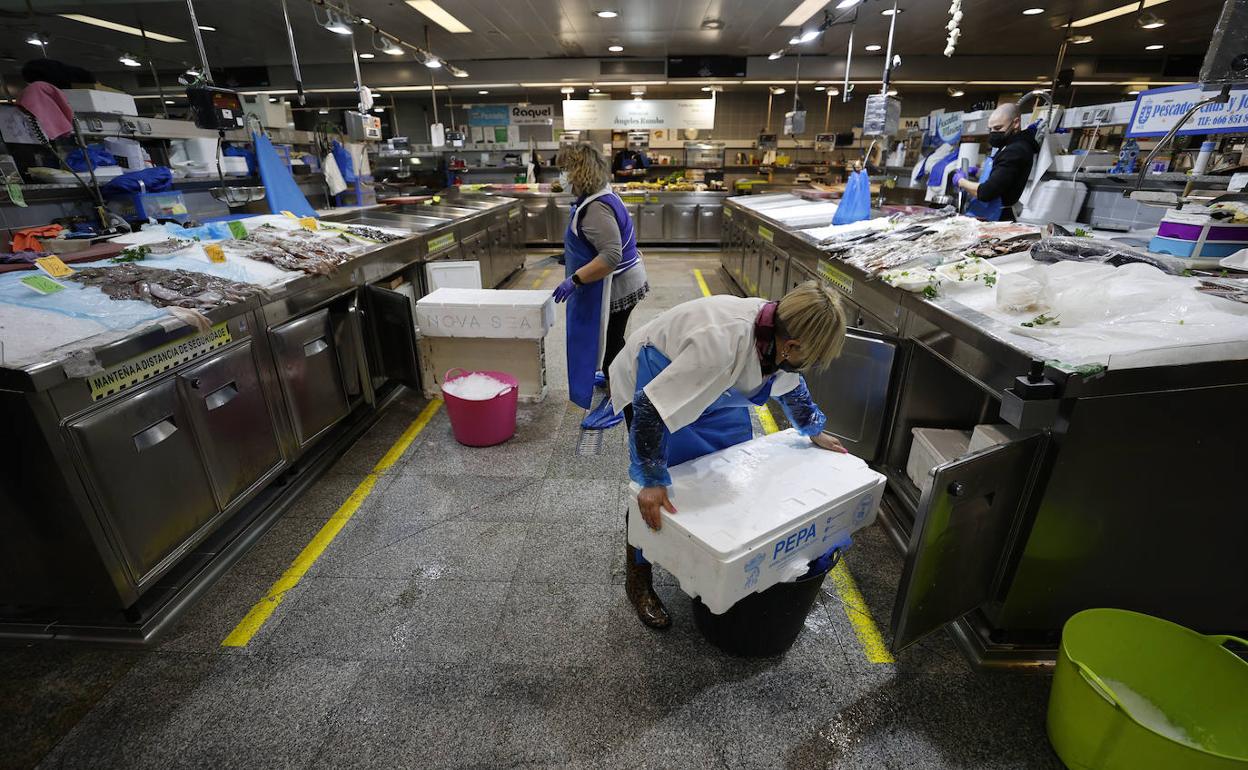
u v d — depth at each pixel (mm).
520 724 1479
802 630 1777
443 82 9859
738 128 11852
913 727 1467
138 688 1578
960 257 2297
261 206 4645
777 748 1416
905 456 2459
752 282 5289
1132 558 1548
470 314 3115
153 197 3383
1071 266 1823
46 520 1562
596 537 2213
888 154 6359
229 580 1988
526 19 7109
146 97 9695
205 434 1967
